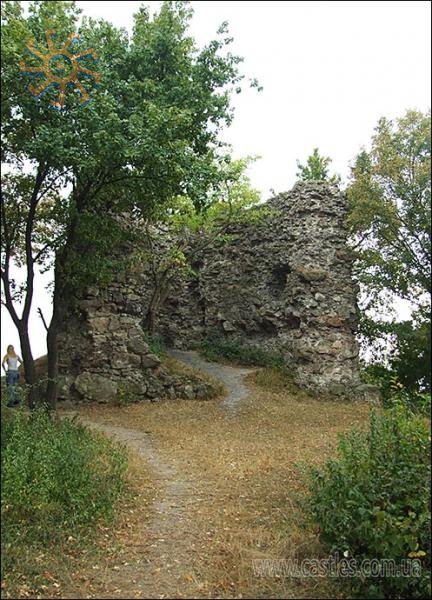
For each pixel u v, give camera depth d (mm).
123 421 13734
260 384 17766
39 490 6504
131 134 9836
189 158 10844
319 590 5227
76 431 9625
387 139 16578
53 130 9328
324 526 5574
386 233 17469
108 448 9219
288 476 8555
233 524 6770
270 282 20766
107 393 15695
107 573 5555
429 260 16547
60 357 16047
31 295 10641
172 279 19719
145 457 10227
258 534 6379
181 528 6723
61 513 6438
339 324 18047
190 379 16562
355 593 5105
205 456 10211
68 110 9633
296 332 18594
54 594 5145
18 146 10234
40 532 6047
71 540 6070
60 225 12484
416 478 5375
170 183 10812
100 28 11250
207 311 21797
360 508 5141
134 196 11820
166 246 19656
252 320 20812
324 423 13961
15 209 11664
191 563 5773
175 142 10305
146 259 17859
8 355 13305
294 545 5988
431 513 5184
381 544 5031
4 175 11531
